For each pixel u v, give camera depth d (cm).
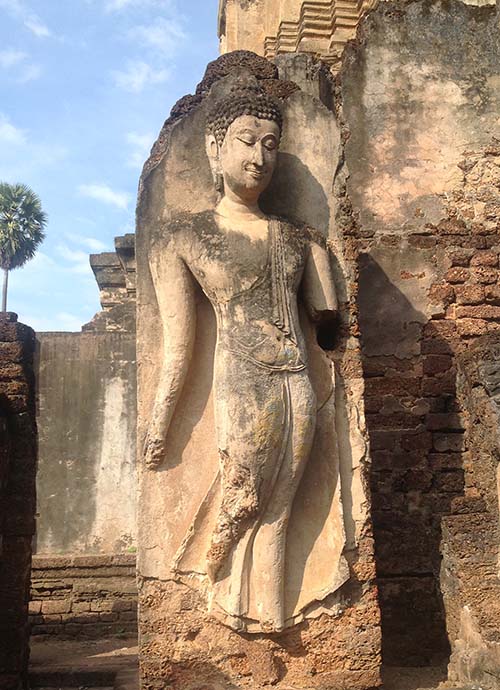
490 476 536
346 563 437
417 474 630
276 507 430
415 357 658
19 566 610
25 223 3005
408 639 584
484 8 730
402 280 672
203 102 486
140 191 472
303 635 431
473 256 680
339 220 482
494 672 445
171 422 448
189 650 428
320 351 459
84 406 1212
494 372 557
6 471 614
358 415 458
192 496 443
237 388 428
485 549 498
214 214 456
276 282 444
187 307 448
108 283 1434
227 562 431
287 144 488
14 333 643
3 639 595
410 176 693
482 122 708
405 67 711
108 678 655
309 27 1162
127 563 1036
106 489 1191
